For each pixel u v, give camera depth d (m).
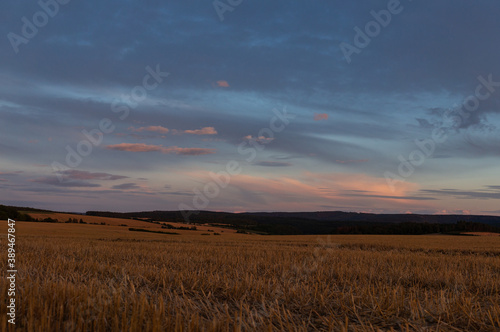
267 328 4.06
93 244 20.41
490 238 46.12
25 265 8.72
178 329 3.59
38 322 3.71
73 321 3.73
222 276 8.22
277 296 6.22
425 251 23.08
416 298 6.32
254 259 12.37
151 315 4.14
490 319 4.92
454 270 9.96
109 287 5.89
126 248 16.98
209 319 4.66
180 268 9.71
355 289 6.96
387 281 8.38
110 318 4.15
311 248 20.33
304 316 5.36
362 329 4.48
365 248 24.98
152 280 7.66
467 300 5.72
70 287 5.05
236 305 5.79
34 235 32.66
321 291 6.83
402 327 4.72
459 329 4.79
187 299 5.36
